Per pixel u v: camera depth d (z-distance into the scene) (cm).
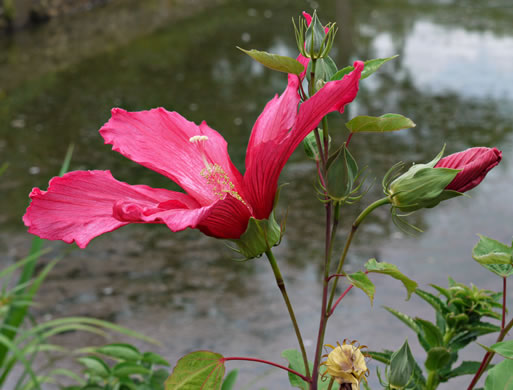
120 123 113
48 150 628
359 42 1077
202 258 433
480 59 971
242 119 696
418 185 97
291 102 100
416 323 133
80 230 97
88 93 810
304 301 370
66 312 360
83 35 1116
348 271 400
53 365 310
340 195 97
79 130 683
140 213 93
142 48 1038
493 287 373
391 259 416
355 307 362
